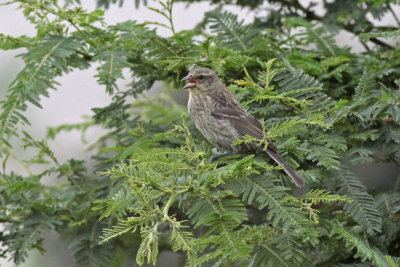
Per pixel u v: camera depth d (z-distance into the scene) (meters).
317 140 8.95
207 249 8.77
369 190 10.23
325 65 11.35
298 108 9.76
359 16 12.74
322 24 12.87
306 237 7.19
